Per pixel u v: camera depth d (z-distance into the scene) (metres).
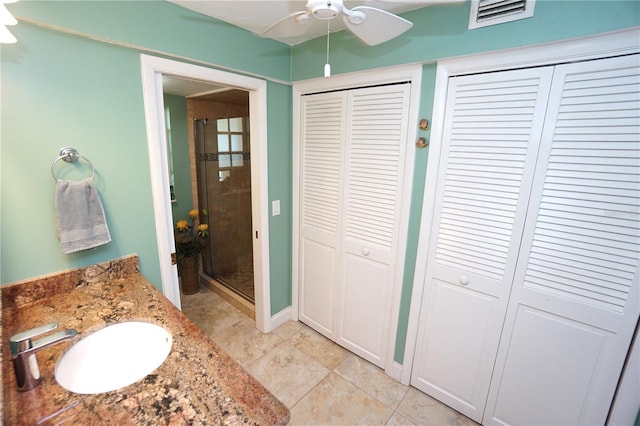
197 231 3.21
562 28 1.11
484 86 1.34
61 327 1.03
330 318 2.28
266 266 2.26
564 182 1.21
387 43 1.57
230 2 1.39
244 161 2.74
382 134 1.71
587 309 1.22
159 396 0.77
